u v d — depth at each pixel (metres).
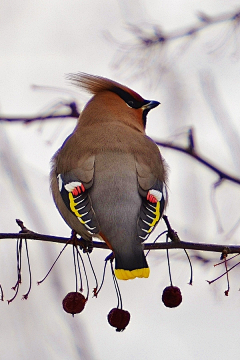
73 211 10.84
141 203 10.85
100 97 12.98
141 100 13.13
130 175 11.09
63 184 11.24
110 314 10.45
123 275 10.19
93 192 10.93
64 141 12.58
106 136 11.80
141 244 10.45
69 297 10.45
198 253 13.82
